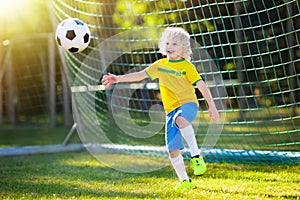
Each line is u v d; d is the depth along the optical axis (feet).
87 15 28.53
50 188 17.85
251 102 37.91
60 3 26.03
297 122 33.27
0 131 40.32
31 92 43.86
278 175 19.56
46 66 42.91
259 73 37.88
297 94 35.86
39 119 44.06
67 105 41.86
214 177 19.52
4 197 16.48
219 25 35.83
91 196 16.14
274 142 26.37
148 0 26.17
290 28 33.99
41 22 43.47
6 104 43.47
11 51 42.88
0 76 42.14
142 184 18.34
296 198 15.51
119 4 31.48
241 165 22.13
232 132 30.14
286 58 36.17
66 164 23.76
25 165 23.82
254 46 36.35
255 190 16.66
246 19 35.58
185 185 16.93
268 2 34.50
